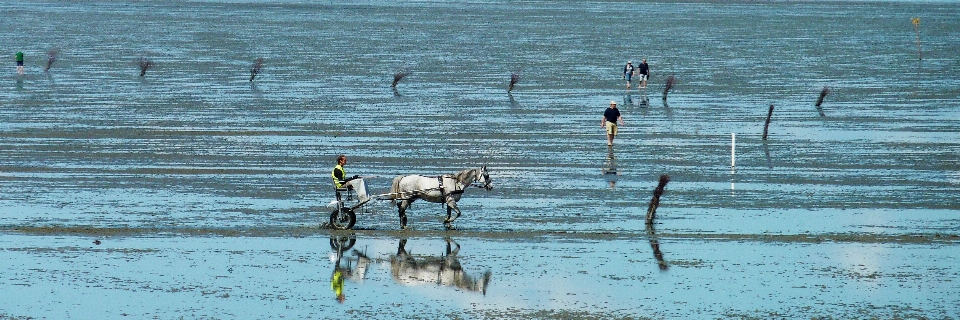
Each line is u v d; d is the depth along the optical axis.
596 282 20.06
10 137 38.03
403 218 24.28
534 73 60.97
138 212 26.08
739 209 26.61
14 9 112.00
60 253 22.11
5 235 23.58
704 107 47.50
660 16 110.69
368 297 19.17
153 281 20.17
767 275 20.55
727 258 21.78
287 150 35.66
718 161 33.94
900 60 69.12
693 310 18.41
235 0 133.88
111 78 57.06
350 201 27.52
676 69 63.62
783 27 96.50
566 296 19.20
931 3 139.88
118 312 18.31
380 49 74.50
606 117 36.72
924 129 40.94
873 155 35.06
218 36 84.06
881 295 19.23
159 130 39.81
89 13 107.94
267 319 17.94
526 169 32.31
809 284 19.94
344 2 132.38
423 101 48.56
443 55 70.69
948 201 27.62
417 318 17.98
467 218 25.53
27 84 54.12
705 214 26.02
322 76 58.44
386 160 33.88
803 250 22.44
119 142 37.19
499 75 59.81
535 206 26.91
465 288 19.69
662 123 42.50
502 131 39.97
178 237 23.56
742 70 63.12
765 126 38.72
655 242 23.12
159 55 69.62
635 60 68.56
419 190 24.00
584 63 66.69
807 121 43.28
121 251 22.31
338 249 22.61
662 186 24.75
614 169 32.44
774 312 18.28
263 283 20.06
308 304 18.78
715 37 86.06
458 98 49.78
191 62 65.44
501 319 17.94
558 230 24.30
